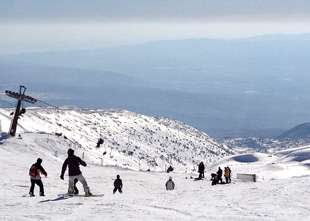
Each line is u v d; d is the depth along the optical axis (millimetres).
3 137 78188
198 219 13781
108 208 16328
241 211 15773
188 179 52312
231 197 21906
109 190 32000
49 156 68125
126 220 13430
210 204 18438
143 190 35500
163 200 20281
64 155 81375
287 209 15992
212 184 44719
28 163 46250
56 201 18719
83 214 14672
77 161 20641
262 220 13281
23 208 16156
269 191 23859
